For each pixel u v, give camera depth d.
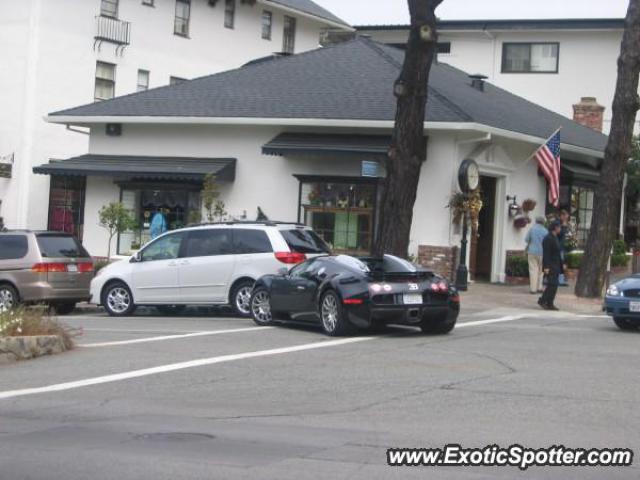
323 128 25.41
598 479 7.19
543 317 19.48
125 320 19.48
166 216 26.91
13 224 35.72
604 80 41.66
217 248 19.64
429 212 24.00
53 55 36.25
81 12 37.19
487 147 24.91
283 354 13.72
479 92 29.59
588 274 22.64
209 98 27.02
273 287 17.28
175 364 12.91
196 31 42.72
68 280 21.22
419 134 20.86
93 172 26.52
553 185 24.08
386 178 21.17
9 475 7.34
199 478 7.19
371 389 10.95
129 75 39.34
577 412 9.60
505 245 26.52
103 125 28.02
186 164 26.23
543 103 42.56
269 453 7.97
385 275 15.45
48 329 14.34
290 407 10.02
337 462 7.63
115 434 8.80
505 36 43.19
